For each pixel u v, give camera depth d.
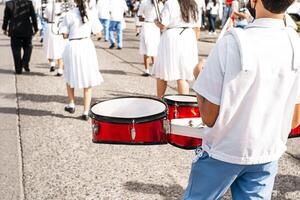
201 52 12.30
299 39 1.92
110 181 4.08
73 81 5.88
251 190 2.11
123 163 4.50
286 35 1.88
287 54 1.85
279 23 1.87
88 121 5.91
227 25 2.55
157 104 2.80
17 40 9.00
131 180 4.11
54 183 4.05
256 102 1.86
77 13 5.81
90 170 4.32
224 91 1.83
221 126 1.91
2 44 14.02
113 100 2.91
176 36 5.61
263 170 2.06
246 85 1.82
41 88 7.82
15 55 9.02
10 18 8.91
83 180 4.10
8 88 7.82
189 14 5.57
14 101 6.92
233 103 1.85
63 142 5.10
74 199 3.74
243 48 1.78
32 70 9.53
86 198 3.75
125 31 18.20
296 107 2.09
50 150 4.86
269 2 1.83
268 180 2.10
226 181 2.05
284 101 1.92
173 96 3.19
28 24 9.01
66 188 3.94
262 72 1.81
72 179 4.12
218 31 17.38
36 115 6.17
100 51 12.45
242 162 1.97
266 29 1.85
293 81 1.91
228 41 1.82
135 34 17.20
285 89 1.89
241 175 2.11
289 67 1.86
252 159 1.97
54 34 8.76
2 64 10.33
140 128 2.55
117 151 4.84
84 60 5.82
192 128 2.49
